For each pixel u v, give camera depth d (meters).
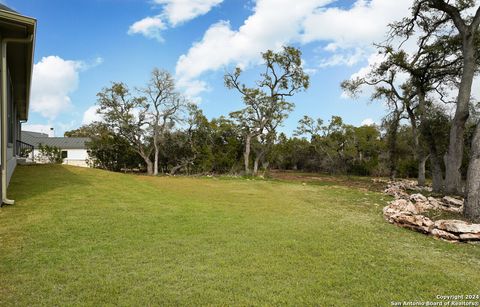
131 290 3.18
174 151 27.84
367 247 5.12
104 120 26.19
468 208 7.62
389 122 21.08
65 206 6.69
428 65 16.28
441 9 12.06
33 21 5.81
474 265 4.43
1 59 6.16
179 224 6.07
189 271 3.74
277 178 24.84
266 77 24.33
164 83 26.28
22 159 16.53
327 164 36.75
